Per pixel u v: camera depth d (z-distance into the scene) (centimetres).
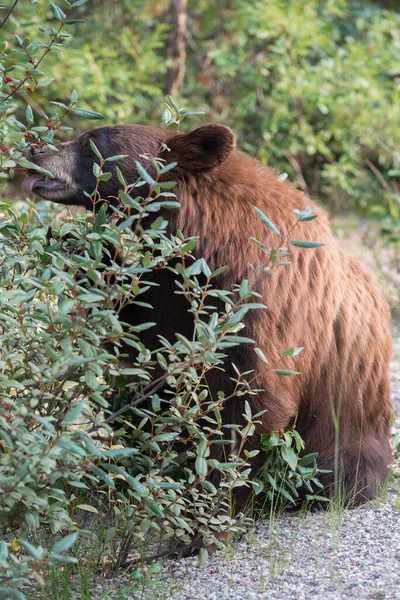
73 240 775
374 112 2369
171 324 880
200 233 856
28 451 613
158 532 778
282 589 717
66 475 655
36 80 797
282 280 839
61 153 920
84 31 2378
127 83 2194
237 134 2388
